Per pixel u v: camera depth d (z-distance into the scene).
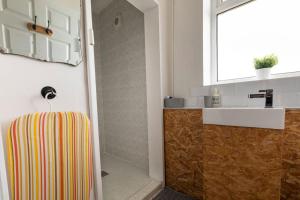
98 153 0.92
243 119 0.92
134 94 1.88
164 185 1.53
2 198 0.55
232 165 0.98
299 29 1.11
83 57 0.86
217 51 1.50
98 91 2.38
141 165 1.88
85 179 0.65
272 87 1.06
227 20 1.44
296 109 0.86
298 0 1.11
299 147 0.87
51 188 0.58
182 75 1.54
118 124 2.15
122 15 1.95
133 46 1.84
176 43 1.57
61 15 0.75
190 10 1.45
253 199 0.91
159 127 1.50
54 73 0.74
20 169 0.53
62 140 0.61
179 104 1.49
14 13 0.60
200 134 1.23
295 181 0.89
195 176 1.30
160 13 1.47
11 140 0.52
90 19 0.87
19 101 0.63
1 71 0.59
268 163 0.85
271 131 0.83
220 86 1.31
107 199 1.30
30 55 0.65
